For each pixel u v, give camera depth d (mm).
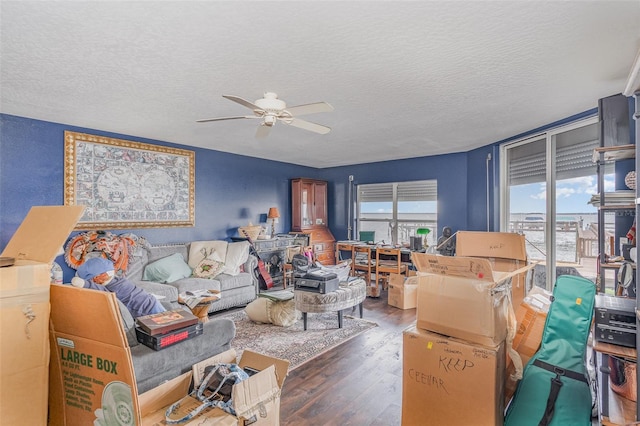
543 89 2738
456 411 1664
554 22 1758
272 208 6137
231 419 1519
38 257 1338
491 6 1622
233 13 1675
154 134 4332
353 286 3881
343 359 2928
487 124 3811
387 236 6652
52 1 1561
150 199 4613
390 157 6156
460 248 2406
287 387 2463
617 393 2229
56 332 1400
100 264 2305
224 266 4605
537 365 1929
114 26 1791
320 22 1758
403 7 1628
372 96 2902
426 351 1765
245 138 4582
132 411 1288
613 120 2432
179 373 1871
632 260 2295
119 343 1276
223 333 2135
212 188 5430
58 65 2275
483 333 1626
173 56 2148
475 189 5254
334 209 7375
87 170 4012
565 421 1633
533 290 2604
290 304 3787
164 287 3840
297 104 3094
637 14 1680
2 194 3430
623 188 2662
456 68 2340
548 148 3809
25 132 3562
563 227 3625
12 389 1187
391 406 2225
